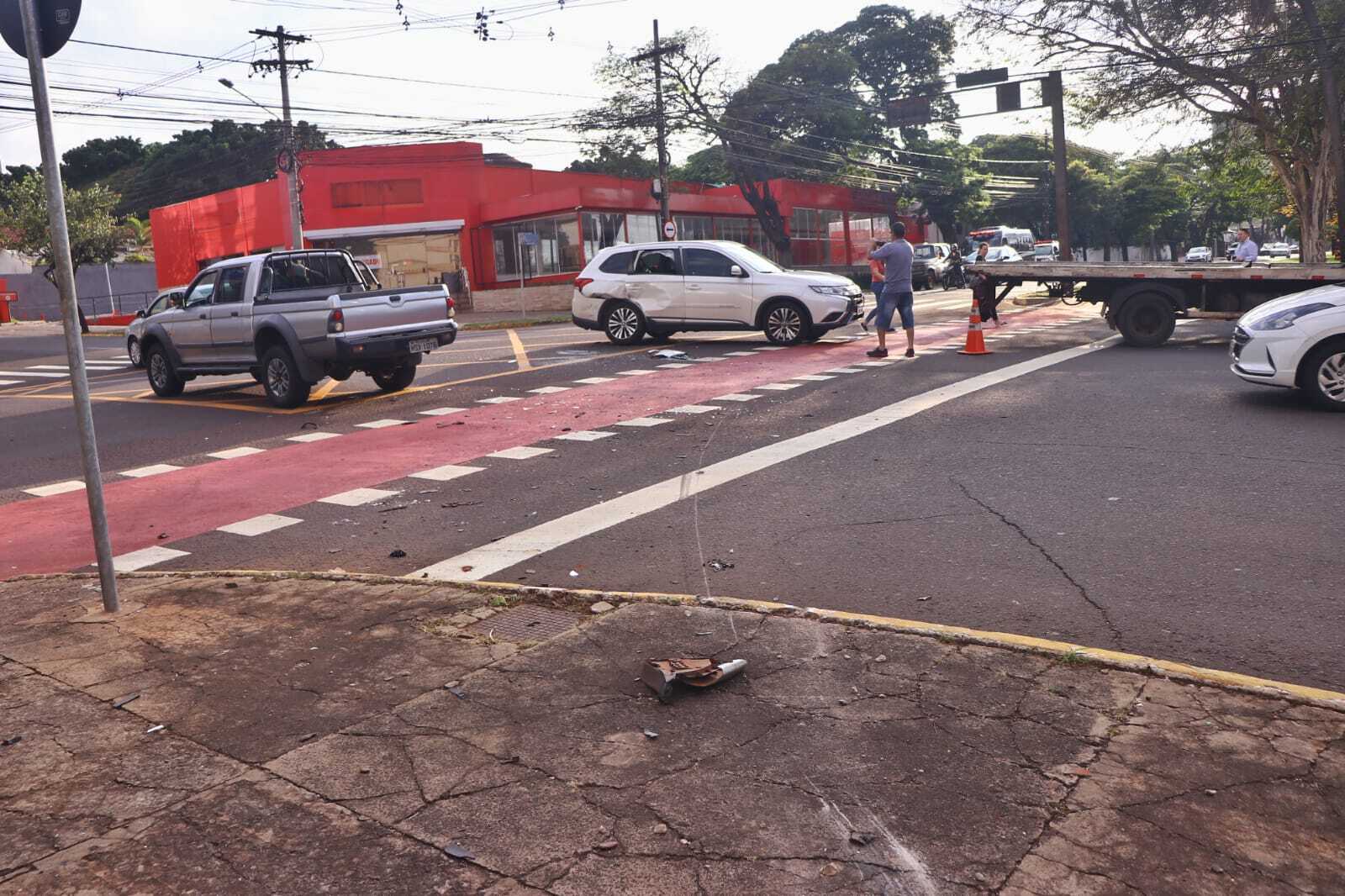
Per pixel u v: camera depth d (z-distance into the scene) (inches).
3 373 881.5
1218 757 121.6
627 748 131.0
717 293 680.4
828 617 174.7
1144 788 115.6
